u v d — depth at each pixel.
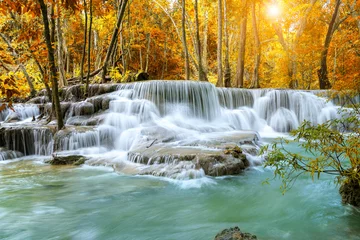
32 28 3.21
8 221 4.03
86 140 8.66
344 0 20.36
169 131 8.73
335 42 20.25
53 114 10.90
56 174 6.48
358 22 18.12
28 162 7.87
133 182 5.76
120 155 7.91
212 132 9.45
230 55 30.02
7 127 8.94
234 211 4.29
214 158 6.21
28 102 13.96
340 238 3.23
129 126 9.88
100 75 17.39
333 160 3.05
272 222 3.81
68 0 2.69
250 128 13.17
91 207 4.53
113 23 19.95
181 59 34.31
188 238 3.46
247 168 6.46
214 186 5.43
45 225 3.92
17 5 2.53
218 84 17.83
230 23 26.14
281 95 14.02
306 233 3.41
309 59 21.09
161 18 27.83
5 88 2.53
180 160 6.32
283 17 20.97
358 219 3.69
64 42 23.00
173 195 5.02
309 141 3.01
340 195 4.47
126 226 3.88
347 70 16.88
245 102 14.27
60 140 8.38
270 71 34.56
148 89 11.48
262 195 4.91
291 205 4.36
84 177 6.20
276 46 28.94
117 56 25.70
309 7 19.52
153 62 32.50
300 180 5.55
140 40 27.81
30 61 14.03
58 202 4.76
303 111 13.57
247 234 2.71
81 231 3.73
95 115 10.48
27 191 5.31
